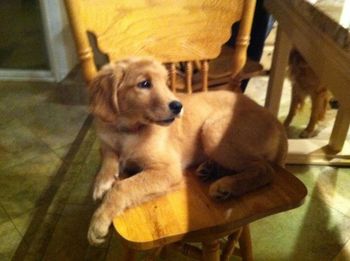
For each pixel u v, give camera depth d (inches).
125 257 35.1
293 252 48.7
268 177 30.7
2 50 100.7
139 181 29.7
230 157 32.6
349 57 27.3
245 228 38.3
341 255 48.3
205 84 40.2
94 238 27.9
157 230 26.9
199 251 37.1
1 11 103.0
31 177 62.1
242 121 33.1
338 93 29.4
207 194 30.1
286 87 87.7
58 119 77.9
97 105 30.8
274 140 33.6
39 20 94.3
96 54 64.6
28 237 51.4
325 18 31.3
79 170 63.5
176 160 32.2
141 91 30.7
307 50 36.5
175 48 37.0
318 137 71.2
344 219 53.6
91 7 32.5
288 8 42.5
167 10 35.4
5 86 90.4
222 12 36.7
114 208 28.3
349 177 61.6
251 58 61.9
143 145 31.5
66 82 85.3
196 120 33.6
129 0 33.8
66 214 54.7
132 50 35.4
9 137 72.3
